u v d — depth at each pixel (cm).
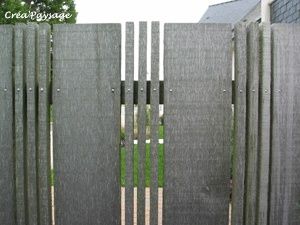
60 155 294
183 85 292
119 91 290
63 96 291
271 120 297
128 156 289
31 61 285
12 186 295
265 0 638
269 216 300
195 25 290
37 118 293
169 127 293
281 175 298
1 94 289
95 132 293
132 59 286
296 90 296
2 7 1556
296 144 298
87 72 291
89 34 290
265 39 289
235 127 293
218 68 292
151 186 291
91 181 296
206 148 295
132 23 285
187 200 297
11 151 292
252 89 290
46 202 291
